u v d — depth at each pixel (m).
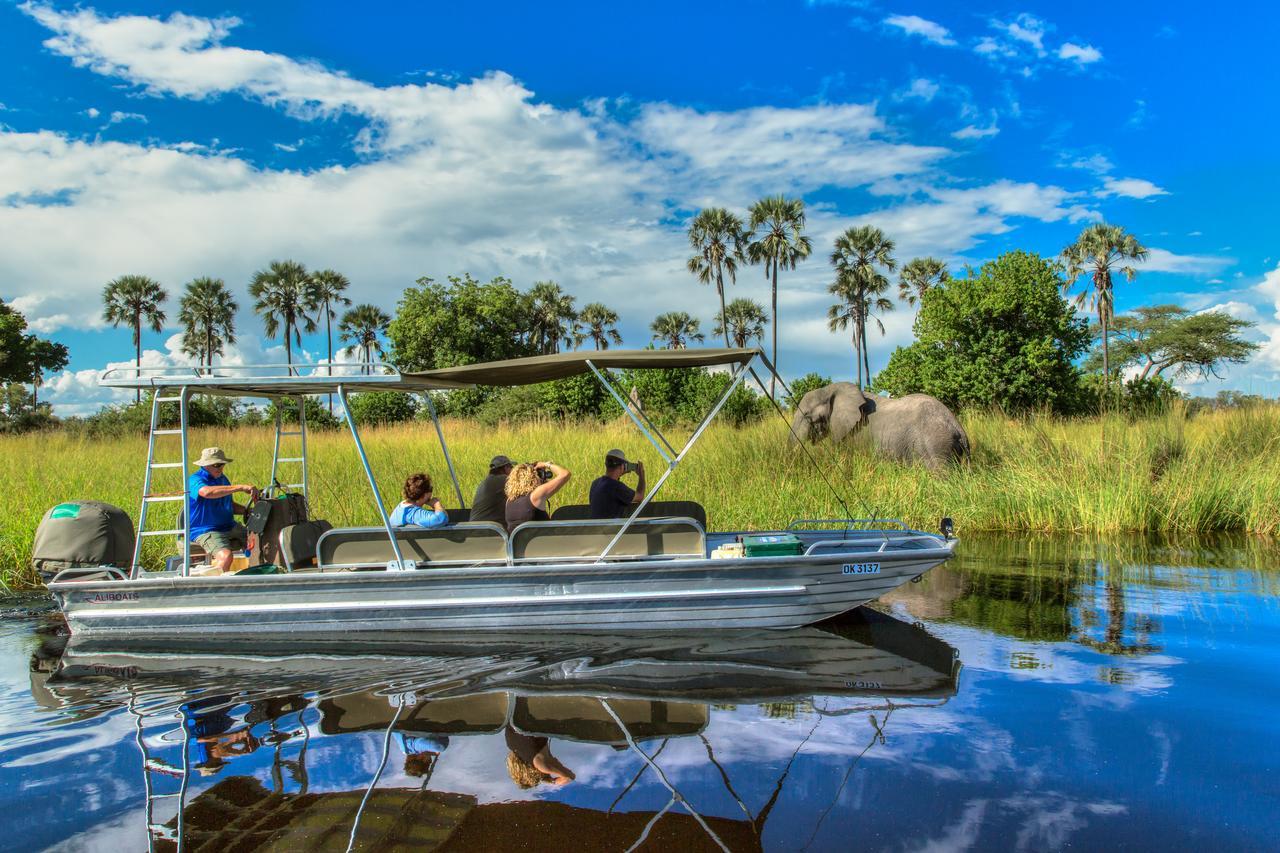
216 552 7.38
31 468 12.56
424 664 5.86
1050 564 9.39
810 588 6.55
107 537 7.10
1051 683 5.40
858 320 48.12
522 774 4.07
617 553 6.66
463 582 6.47
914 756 4.27
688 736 4.54
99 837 3.51
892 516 11.27
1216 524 11.71
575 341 63.62
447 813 3.69
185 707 5.12
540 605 6.48
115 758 4.36
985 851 3.35
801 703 5.05
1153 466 13.17
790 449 13.76
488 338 42.06
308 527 7.18
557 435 16.41
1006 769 4.11
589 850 3.36
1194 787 3.91
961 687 5.33
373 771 4.13
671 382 25.09
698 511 7.40
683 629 6.55
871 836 3.46
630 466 7.48
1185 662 5.84
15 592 8.58
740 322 58.16
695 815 3.65
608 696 5.19
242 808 3.77
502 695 5.23
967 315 23.44
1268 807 3.71
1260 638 6.42
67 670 5.94
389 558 6.81
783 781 3.97
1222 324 42.09
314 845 3.43
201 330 58.22
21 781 4.09
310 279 56.94
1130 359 45.81
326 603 6.56
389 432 19.62
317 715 4.93
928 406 14.70
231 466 13.65
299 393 7.71
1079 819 3.60
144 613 6.73
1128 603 7.56
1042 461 13.72
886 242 47.25
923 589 8.20
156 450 16.25
